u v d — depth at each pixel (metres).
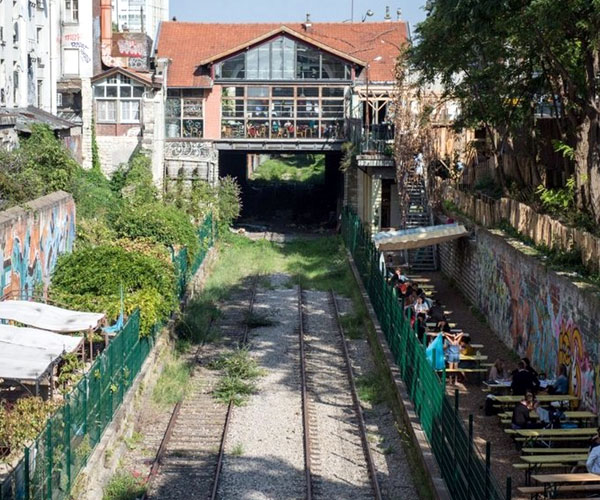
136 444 21.73
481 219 34.59
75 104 54.53
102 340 24.84
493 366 23.67
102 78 52.62
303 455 21.30
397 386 24.27
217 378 27.34
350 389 26.48
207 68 56.06
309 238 55.53
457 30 30.67
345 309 36.91
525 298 26.56
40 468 15.05
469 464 15.76
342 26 61.06
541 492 16.94
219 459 20.67
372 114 56.59
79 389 17.73
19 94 44.41
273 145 54.94
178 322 31.42
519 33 26.67
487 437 20.89
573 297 21.81
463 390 24.48
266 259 47.75
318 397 25.67
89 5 55.44
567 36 26.95
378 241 36.38
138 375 24.34
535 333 25.45
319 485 19.58
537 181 34.75
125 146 53.03
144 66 61.19
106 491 18.48
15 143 36.44
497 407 22.12
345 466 20.70
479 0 25.77
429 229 36.12
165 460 20.83
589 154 27.81
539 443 19.58
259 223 61.62
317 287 41.12
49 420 15.61
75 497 17.05
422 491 18.73
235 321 34.75
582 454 18.55
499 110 33.00
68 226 32.50
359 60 55.12
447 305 35.56
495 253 30.75
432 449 19.70
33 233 27.56
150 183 47.75
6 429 17.70
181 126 56.00
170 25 60.88
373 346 30.20
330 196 66.38
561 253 24.53
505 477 18.72
